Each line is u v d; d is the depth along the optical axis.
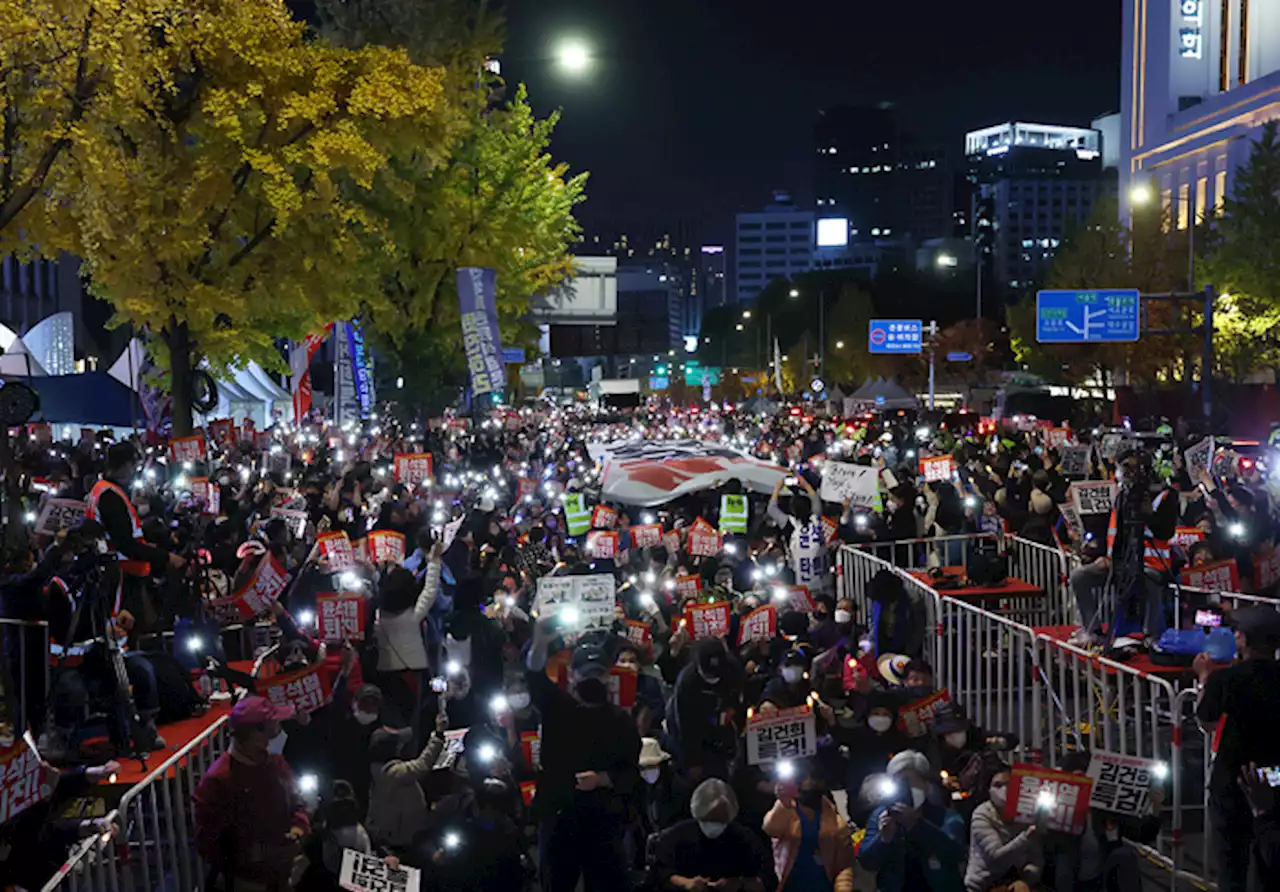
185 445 20.03
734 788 7.35
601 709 7.36
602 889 7.25
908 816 6.99
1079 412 55.62
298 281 22.92
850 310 105.12
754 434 45.12
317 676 8.65
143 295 20.83
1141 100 126.31
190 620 11.12
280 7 21.06
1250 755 7.43
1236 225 56.00
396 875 6.69
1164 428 37.56
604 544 14.93
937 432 39.62
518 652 11.32
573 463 27.19
